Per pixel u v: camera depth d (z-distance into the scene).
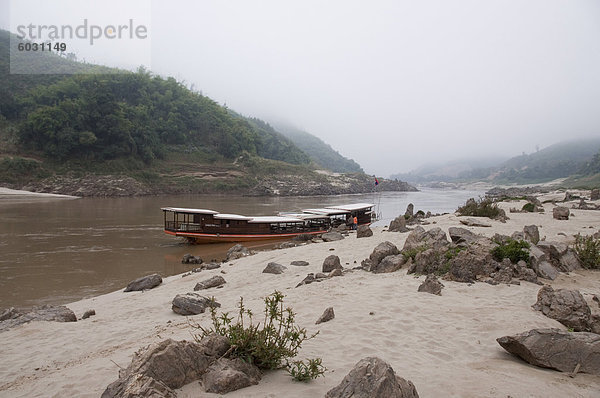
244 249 27.33
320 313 10.08
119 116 99.94
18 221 43.03
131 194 88.56
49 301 16.17
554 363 6.30
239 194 106.38
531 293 11.06
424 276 13.48
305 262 18.84
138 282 17.42
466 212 33.91
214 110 149.50
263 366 6.47
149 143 108.44
